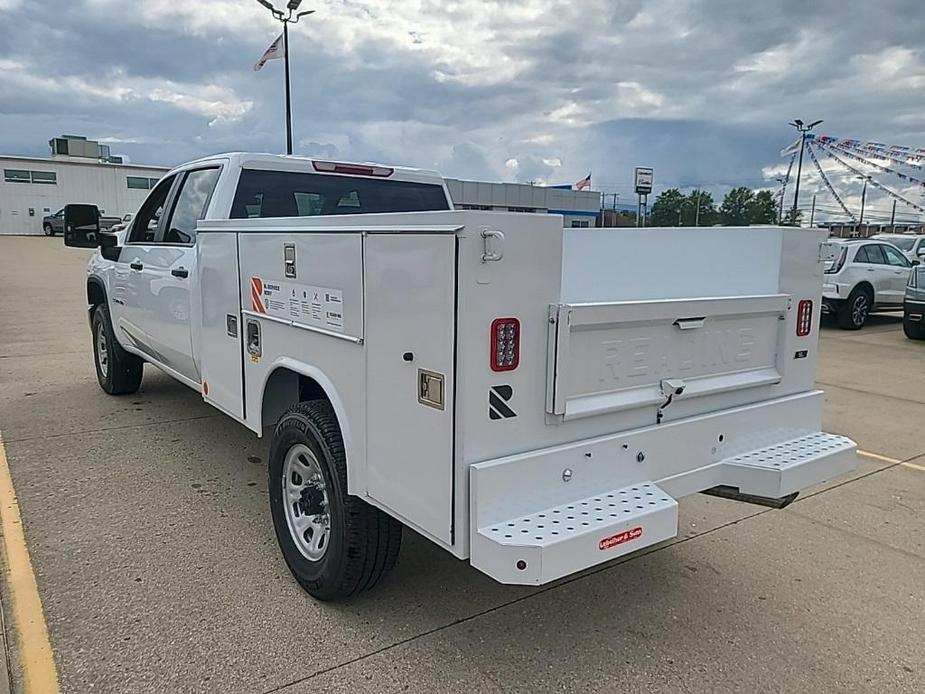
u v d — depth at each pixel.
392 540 2.97
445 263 2.24
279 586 3.30
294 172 4.68
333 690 2.57
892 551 3.83
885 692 2.63
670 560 3.68
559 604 3.21
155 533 3.84
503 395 2.31
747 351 3.08
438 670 2.70
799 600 3.29
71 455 5.07
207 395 4.43
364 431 2.76
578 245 3.73
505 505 2.33
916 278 11.52
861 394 7.66
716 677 2.70
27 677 2.61
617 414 2.63
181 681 2.60
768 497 3.07
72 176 52.06
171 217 5.07
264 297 3.50
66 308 13.69
